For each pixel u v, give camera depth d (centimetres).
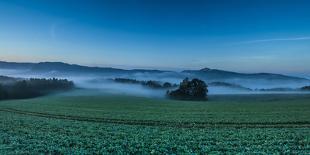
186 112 5828
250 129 3869
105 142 3062
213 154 2580
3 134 3422
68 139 3184
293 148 2819
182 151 2708
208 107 6844
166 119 4838
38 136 3334
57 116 5247
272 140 3138
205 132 3644
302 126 4134
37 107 6681
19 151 2622
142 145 2902
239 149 2786
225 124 4331
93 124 4281
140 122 4566
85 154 2580
